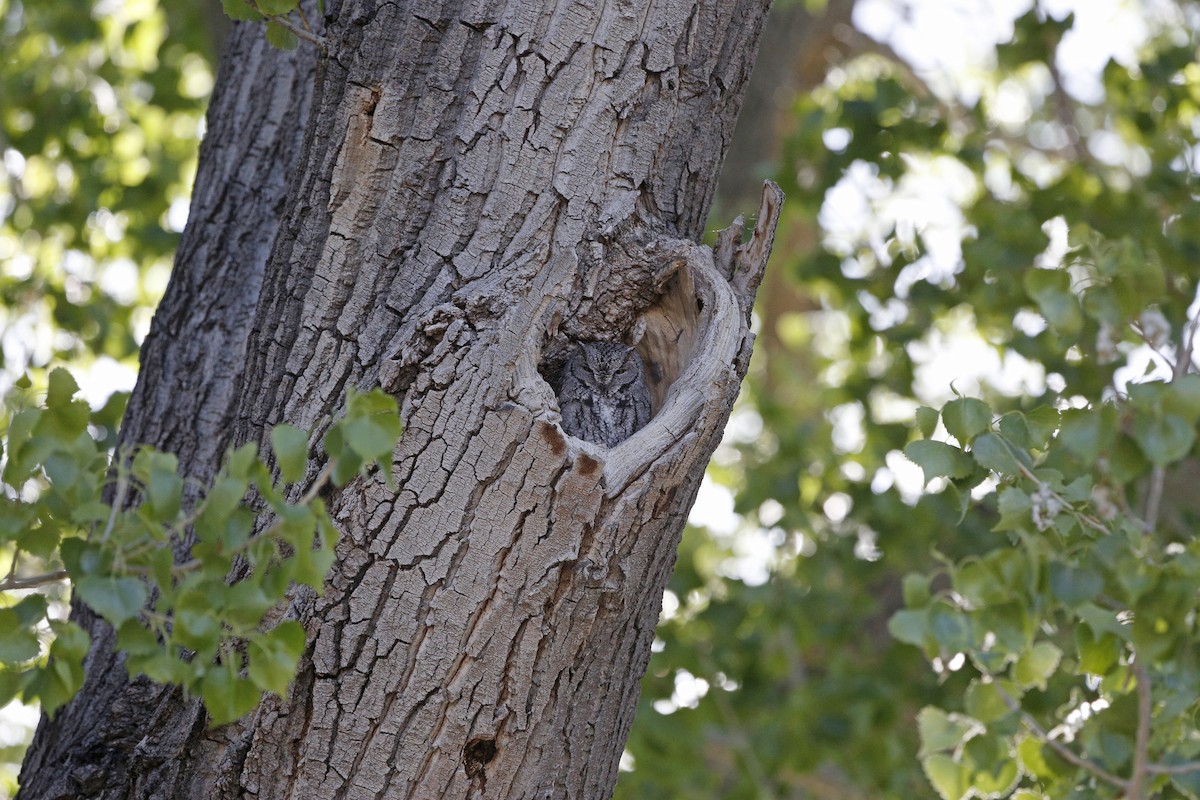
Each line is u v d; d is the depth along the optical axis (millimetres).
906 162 15023
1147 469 7379
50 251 15633
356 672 5672
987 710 6977
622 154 6449
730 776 17094
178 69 17219
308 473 5938
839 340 21453
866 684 13992
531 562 5633
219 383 8258
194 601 4820
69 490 4922
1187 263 12508
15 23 16297
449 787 5703
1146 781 7133
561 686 5828
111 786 6410
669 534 5977
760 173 15555
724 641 15328
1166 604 6223
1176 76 13672
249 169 8766
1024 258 13133
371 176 6301
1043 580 6500
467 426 5684
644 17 6500
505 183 6285
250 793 5781
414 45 6363
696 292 6414
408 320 6094
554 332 6215
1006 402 13945
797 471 15852
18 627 5094
